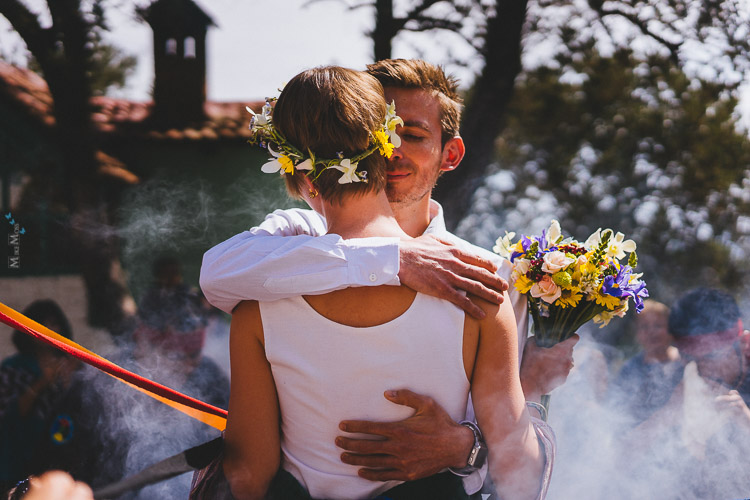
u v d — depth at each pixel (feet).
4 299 27.63
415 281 4.26
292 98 4.46
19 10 23.63
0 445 8.29
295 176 4.73
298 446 4.54
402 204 6.54
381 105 4.54
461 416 4.49
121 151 34.91
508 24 24.59
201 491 4.91
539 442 4.84
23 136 30.83
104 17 24.89
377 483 4.45
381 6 23.75
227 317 14.60
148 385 5.06
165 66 34.99
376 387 4.29
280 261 4.27
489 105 25.02
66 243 28.55
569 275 5.59
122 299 28.35
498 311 4.45
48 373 8.81
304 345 4.32
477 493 4.70
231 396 4.61
